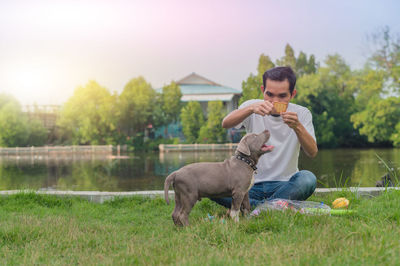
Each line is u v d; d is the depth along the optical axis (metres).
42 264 2.88
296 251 2.59
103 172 16.53
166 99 44.50
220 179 3.71
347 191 5.33
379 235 2.84
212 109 39.62
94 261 2.85
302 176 4.18
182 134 46.78
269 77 4.07
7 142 40.94
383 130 35.00
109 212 5.30
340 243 2.69
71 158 27.81
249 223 3.45
